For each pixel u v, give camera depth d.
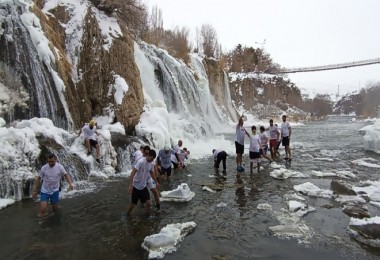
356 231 6.22
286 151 14.21
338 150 17.33
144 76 20.55
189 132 18.38
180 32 38.72
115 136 12.77
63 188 9.26
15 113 11.44
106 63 15.62
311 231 6.36
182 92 24.33
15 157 8.63
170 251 5.52
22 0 13.22
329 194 8.65
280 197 8.57
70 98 13.49
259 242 5.89
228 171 11.93
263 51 78.19
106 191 9.08
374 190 8.88
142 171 7.07
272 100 63.06
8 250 5.60
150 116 15.46
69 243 5.85
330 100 126.88
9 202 8.00
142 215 7.25
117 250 5.58
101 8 18.23
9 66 11.95
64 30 15.77
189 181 10.41
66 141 10.91
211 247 5.70
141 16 23.61
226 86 42.50
